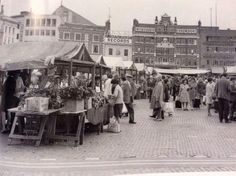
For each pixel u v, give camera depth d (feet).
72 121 29.63
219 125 40.68
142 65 100.53
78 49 35.50
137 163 21.22
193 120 45.60
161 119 45.24
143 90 91.20
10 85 32.12
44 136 28.84
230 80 47.52
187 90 61.57
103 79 55.57
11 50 35.29
